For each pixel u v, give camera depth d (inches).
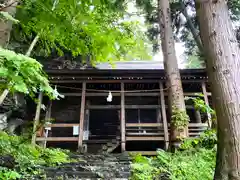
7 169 175.9
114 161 261.6
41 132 353.7
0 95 187.3
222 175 100.7
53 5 144.1
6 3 128.2
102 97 462.6
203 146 252.7
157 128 402.3
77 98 466.0
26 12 146.6
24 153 224.5
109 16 211.6
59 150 305.4
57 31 164.1
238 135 101.0
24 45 370.9
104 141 398.6
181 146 254.1
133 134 364.8
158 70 375.2
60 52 211.2
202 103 287.3
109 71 376.2
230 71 108.6
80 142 342.6
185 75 382.3
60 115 460.8
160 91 385.1
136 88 422.3
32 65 84.4
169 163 218.2
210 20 117.0
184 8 453.7
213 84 111.5
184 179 195.8
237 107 104.2
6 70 79.0
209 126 324.2
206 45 117.1
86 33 167.5
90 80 389.4
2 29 129.0
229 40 113.7
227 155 101.6
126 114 463.8
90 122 479.8
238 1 391.5
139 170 209.2
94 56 194.2
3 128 327.3
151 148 422.9
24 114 387.2
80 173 209.9
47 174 204.1
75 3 151.2
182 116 282.7
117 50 189.2
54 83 390.6
